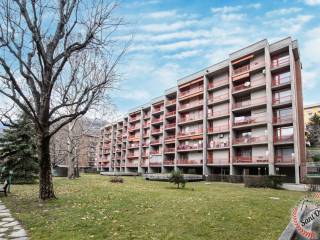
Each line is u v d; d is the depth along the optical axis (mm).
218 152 43000
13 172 22172
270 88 34500
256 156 36250
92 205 10320
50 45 11766
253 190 20672
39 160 11852
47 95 11617
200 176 39062
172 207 9922
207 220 7793
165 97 58156
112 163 83875
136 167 70125
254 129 37250
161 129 60250
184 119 52031
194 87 50531
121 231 6617
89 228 6902
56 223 7488
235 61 40500
